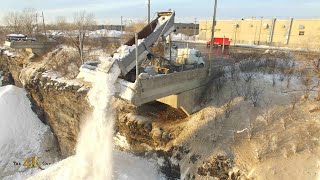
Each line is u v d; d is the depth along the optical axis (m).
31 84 37.84
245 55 28.70
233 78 22.17
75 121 30.56
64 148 33.56
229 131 18.45
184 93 20.30
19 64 48.47
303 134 16.45
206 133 19.05
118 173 18.84
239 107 19.66
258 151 16.25
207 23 60.84
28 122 36.62
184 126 20.47
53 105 33.97
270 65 23.92
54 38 51.38
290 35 48.59
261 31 52.34
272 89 20.44
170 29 20.19
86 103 27.92
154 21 20.59
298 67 23.03
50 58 41.75
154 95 17.53
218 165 17.06
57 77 34.50
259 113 18.77
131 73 18.08
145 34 20.25
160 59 21.05
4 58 54.19
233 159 16.75
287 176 14.69
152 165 20.56
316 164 14.67
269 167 15.27
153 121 22.17
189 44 45.09
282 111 18.38
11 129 34.69
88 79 17.83
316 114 17.42
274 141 16.50
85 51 40.88
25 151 32.41
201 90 21.94
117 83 16.84
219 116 19.73
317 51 26.52
